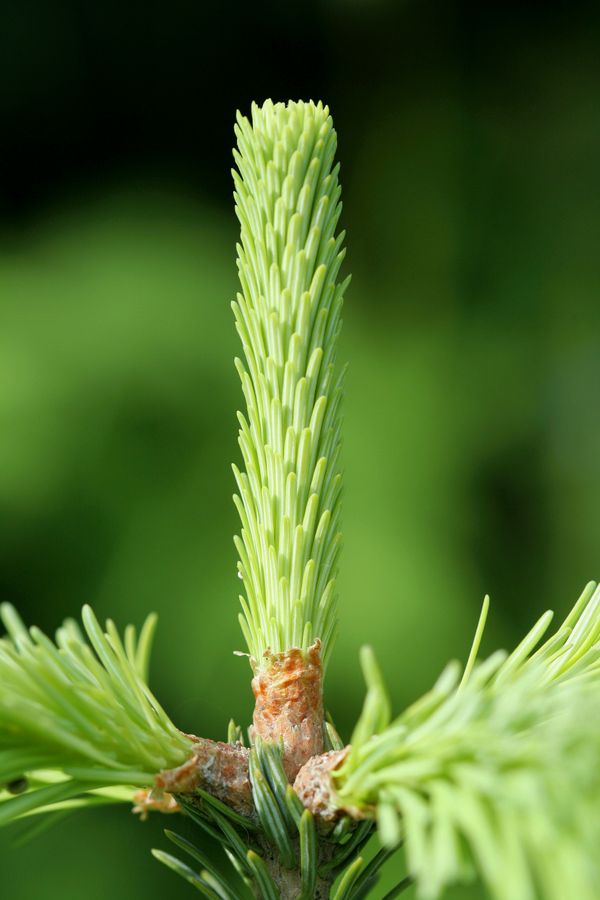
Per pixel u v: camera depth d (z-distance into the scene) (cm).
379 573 123
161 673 120
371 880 38
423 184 163
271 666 39
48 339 122
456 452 139
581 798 34
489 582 144
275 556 39
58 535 120
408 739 35
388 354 145
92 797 39
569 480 153
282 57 166
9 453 115
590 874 33
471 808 34
